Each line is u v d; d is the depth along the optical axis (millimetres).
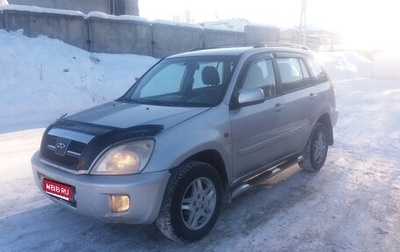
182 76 4531
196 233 3502
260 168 4363
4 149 6551
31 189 4770
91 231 3760
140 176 3070
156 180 3098
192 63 4586
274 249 3447
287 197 4656
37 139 7266
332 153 6648
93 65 12961
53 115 9578
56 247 3457
